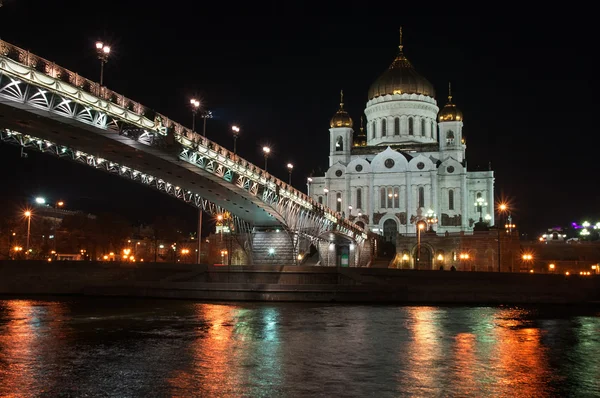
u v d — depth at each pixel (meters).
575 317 46.84
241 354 27.84
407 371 24.25
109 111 47.16
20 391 20.50
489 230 113.44
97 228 124.25
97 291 62.72
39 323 38.91
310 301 58.81
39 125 47.75
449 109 150.12
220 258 126.69
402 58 165.25
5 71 37.66
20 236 117.06
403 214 144.00
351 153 158.25
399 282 68.38
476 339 33.44
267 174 79.62
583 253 124.50
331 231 108.31
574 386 21.94
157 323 39.34
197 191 75.44
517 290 61.94
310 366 25.14
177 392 20.42
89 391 20.52
